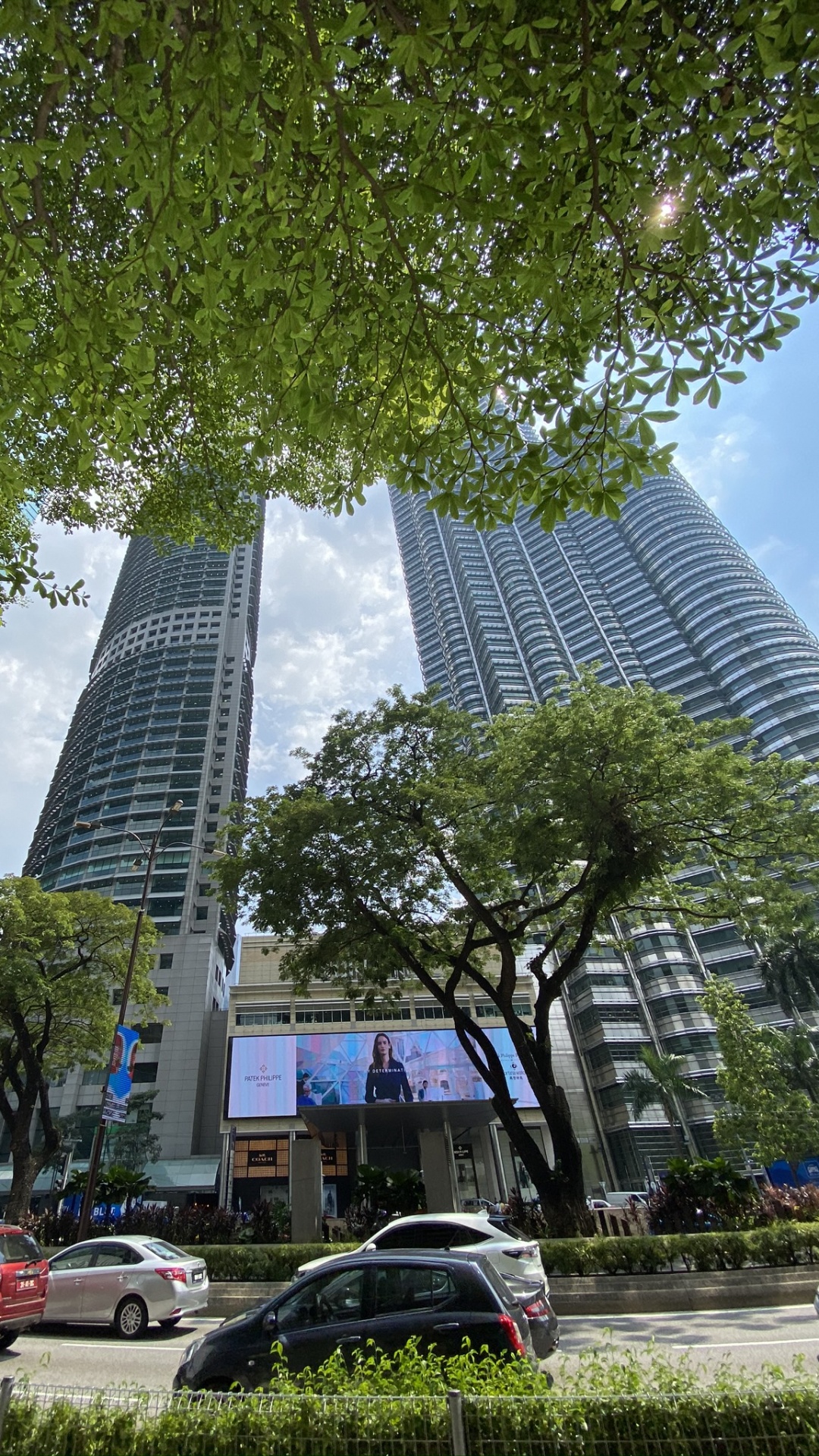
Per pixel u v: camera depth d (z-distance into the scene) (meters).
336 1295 5.66
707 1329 9.32
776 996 49.62
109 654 102.81
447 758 20.23
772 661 76.25
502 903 19.72
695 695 81.50
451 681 98.88
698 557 89.50
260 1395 3.85
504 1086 17.19
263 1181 50.22
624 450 4.77
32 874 81.19
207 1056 62.47
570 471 4.95
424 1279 5.55
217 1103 60.12
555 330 5.34
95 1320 11.20
